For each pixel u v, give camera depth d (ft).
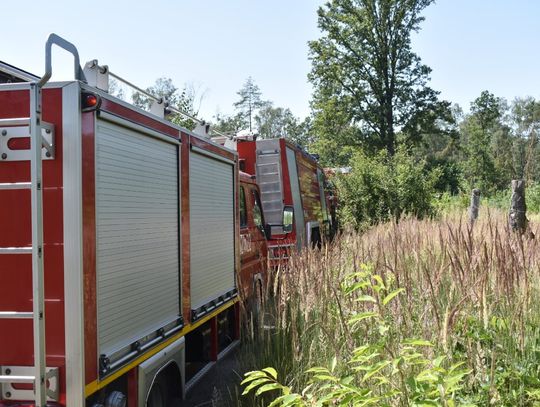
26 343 10.76
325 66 159.43
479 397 11.16
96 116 11.61
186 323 16.40
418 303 13.78
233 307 22.54
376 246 19.51
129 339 12.85
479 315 12.92
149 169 14.30
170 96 52.85
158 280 14.66
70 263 10.77
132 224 13.23
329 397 9.31
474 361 11.72
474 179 148.97
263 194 38.40
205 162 18.88
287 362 16.44
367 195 65.62
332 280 17.06
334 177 68.54
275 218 38.19
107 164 12.11
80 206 10.87
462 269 13.88
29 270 10.82
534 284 14.78
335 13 158.20
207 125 19.85
